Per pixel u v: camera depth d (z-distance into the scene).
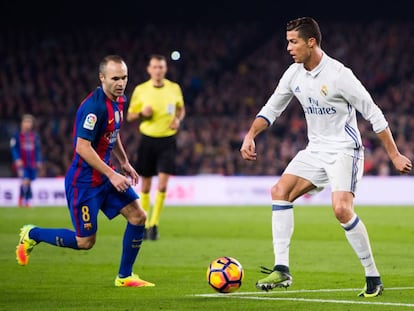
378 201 64.38
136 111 36.56
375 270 19.11
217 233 38.09
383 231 39.00
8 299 19.02
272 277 19.28
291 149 72.00
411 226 41.78
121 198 20.84
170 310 17.20
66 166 71.56
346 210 18.88
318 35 19.25
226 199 63.53
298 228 40.47
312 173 19.70
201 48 100.56
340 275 23.70
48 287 21.11
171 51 99.31
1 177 73.00
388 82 91.62
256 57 96.69
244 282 22.16
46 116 81.94
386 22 105.31
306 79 19.56
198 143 73.81
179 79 93.88
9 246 31.75
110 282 22.09
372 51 96.50
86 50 98.00
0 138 73.75
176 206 59.06
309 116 19.83
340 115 19.34
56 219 45.69
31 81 89.50
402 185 64.75
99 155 20.69
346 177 19.20
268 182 64.31
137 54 97.94
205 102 86.38
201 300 18.59
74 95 87.69
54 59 95.06
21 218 46.38
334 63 19.23
